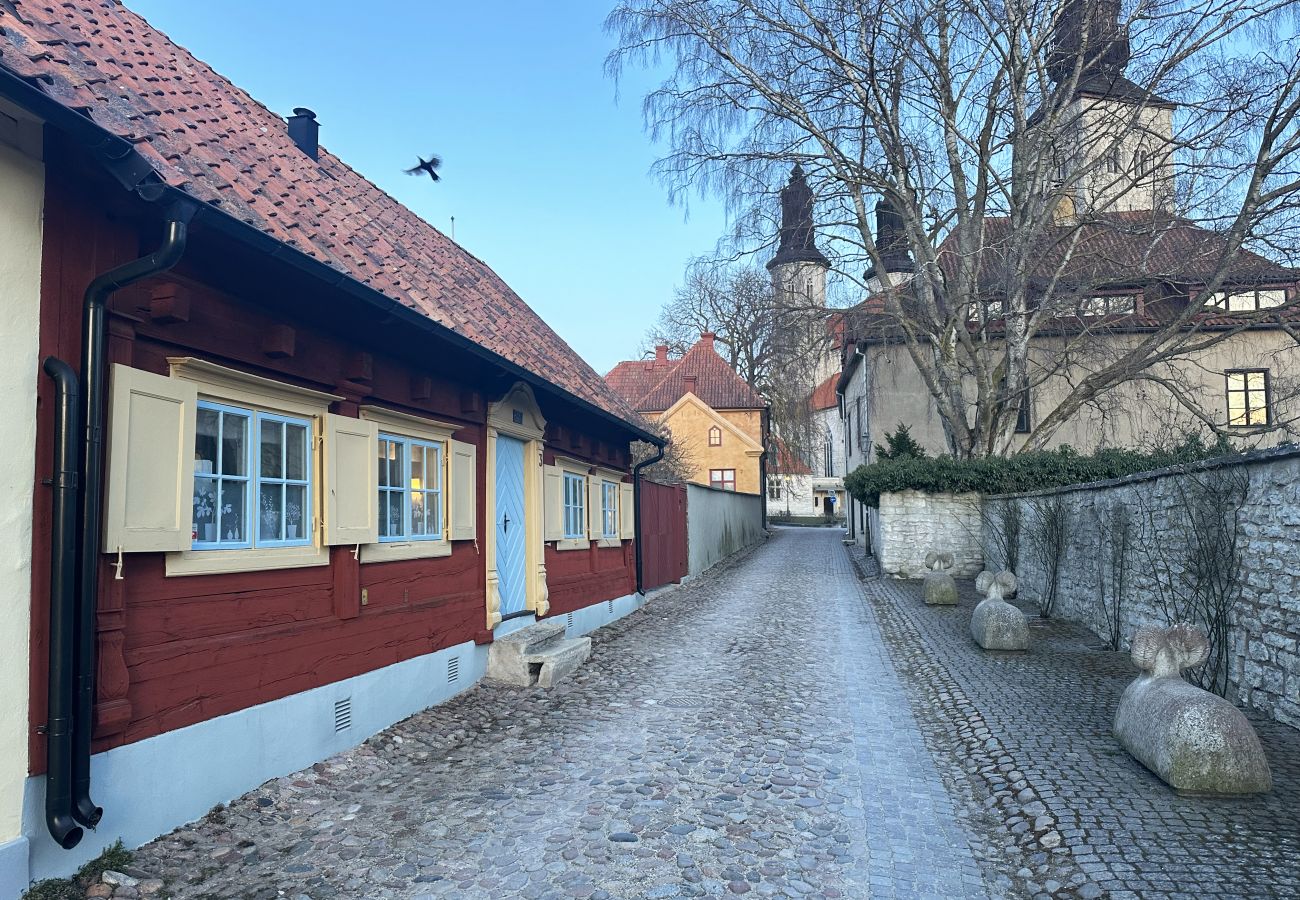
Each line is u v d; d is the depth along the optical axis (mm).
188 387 4473
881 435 26531
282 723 5254
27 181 3672
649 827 4668
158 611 4312
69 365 3812
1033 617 12484
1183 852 4008
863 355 26766
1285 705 6016
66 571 3643
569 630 11219
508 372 8078
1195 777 4734
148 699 4219
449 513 7684
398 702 6703
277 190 6688
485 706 7477
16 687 3496
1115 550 9875
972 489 18906
